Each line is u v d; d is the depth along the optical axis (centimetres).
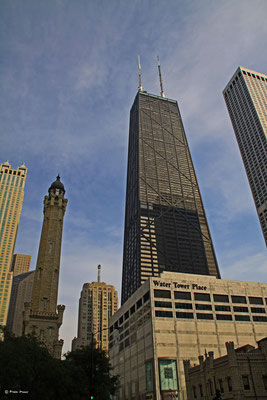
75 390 5053
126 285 19812
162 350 9212
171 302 10131
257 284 11556
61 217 12206
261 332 10438
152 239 19975
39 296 10119
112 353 13388
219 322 10206
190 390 6253
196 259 19912
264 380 4953
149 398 8944
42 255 10969
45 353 5081
